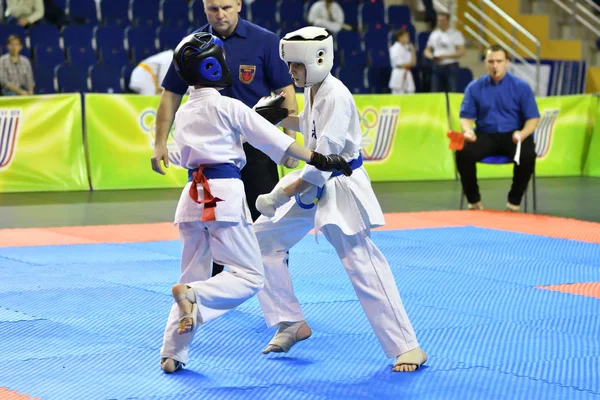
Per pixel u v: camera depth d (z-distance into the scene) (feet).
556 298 25.79
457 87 65.51
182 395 16.90
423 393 17.19
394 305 18.54
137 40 60.85
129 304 24.61
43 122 49.52
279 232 19.74
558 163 60.29
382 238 36.40
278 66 23.71
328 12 66.13
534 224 40.42
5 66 54.19
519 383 17.78
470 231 38.40
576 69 69.97
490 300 25.44
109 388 17.25
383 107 55.62
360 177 18.63
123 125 50.96
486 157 44.09
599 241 36.19
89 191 49.98
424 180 56.90
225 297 17.56
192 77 17.81
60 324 22.30
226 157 17.75
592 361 19.35
